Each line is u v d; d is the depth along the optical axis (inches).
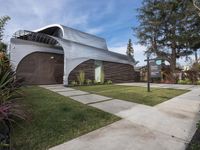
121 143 119.8
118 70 799.7
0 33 221.1
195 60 935.7
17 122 142.3
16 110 118.0
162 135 135.5
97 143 119.2
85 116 181.8
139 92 386.0
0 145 97.7
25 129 137.9
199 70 874.8
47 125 149.8
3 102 117.6
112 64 757.9
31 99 252.5
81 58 583.2
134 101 275.9
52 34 760.3
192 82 816.9
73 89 425.7
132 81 918.4
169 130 146.9
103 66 697.6
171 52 935.7
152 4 903.1
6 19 227.1
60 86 493.0
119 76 805.2
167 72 922.7
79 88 452.8
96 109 213.8
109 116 186.1
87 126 153.1
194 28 812.0
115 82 770.8
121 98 300.2
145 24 942.4
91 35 867.4
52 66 575.5
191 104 260.5
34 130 137.3
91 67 630.5
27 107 192.5
